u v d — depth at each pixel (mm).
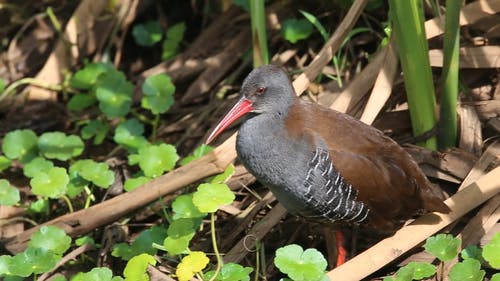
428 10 11820
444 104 10688
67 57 13695
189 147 12281
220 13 13633
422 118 10766
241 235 10883
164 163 11148
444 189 10852
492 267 9398
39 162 11547
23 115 13422
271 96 9867
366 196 9805
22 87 13820
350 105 11047
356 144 9891
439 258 9492
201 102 12922
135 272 9516
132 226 11391
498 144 10797
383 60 10961
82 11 13766
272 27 12938
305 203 9852
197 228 10602
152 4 14164
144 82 12438
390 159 9984
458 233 10289
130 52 14148
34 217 11703
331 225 10164
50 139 11977
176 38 13617
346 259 10586
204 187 9781
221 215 11141
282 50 12797
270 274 10477
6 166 11891
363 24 12461
